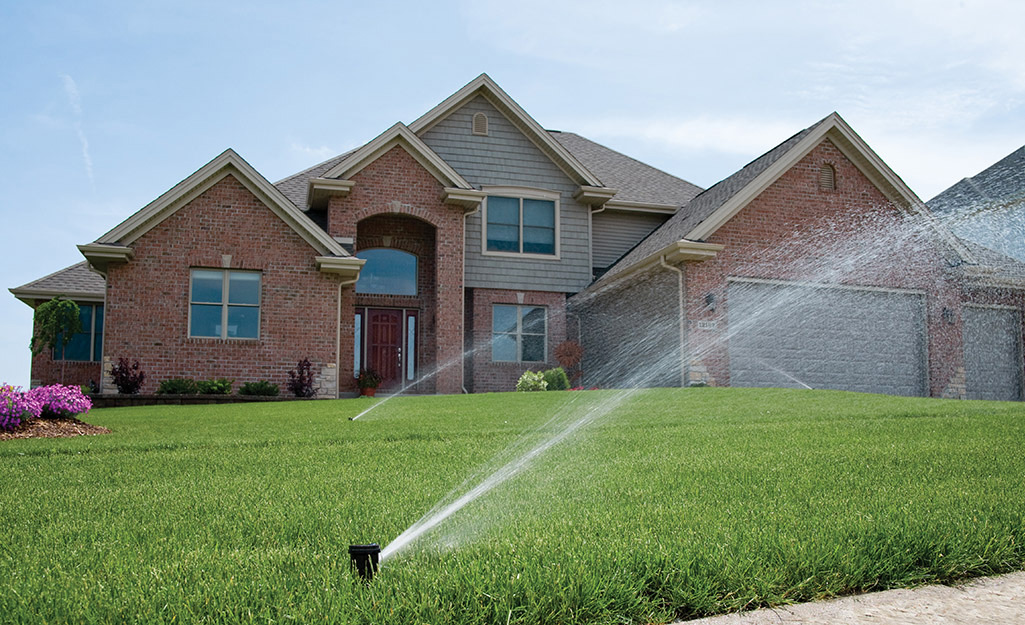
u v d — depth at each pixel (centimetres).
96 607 271
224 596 279
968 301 1978
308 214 2111
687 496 477
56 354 2117
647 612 280
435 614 261
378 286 2105
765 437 793
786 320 1834
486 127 2222
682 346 1762
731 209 1800
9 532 412
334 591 283
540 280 2198
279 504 471
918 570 328
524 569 301
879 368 1869
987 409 1091
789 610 289
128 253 1695
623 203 2314
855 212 1900
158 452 776
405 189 2002
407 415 1174
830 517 401
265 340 1766
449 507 459
